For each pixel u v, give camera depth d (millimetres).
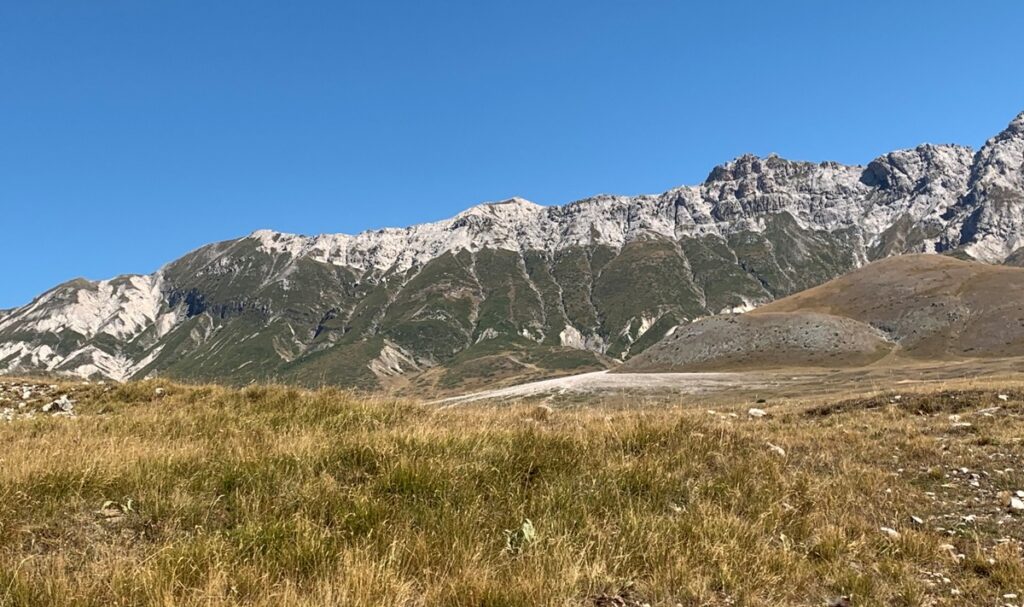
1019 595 5805
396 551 5684
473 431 9469
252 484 7184
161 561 5285
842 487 8875
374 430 10664
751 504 7836
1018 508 8164
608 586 5660
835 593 5949
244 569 5285
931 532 7480
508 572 5586
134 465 7625
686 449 9484
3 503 6219
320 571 5367
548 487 7496
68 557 5508
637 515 7020
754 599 5539
